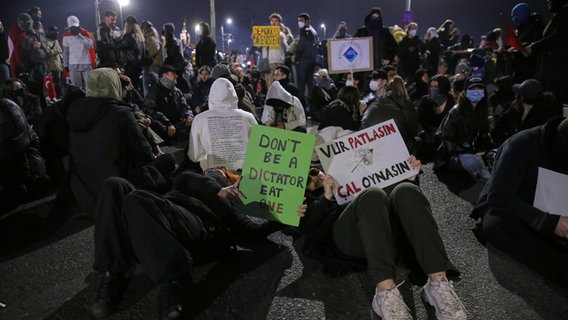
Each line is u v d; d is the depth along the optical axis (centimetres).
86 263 316
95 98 351
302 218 292
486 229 305
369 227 233
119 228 250
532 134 286
